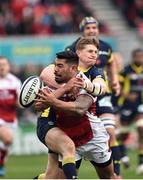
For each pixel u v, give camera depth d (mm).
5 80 33781
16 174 32125
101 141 19906
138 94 37938
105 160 20141
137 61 37344
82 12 61750
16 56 50000
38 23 58000
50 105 19141
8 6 59938
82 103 19062
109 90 26578
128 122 38188
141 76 37656
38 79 19688
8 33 57438
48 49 50125
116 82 27078
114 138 24906
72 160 18922
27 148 45469
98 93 19359
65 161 18891
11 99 33719
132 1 64938
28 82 19531
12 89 33719
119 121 37844
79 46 20453
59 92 19125
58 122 19672
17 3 59938
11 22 57906
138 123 34219
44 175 21016
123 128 37938
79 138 19703
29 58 49969
